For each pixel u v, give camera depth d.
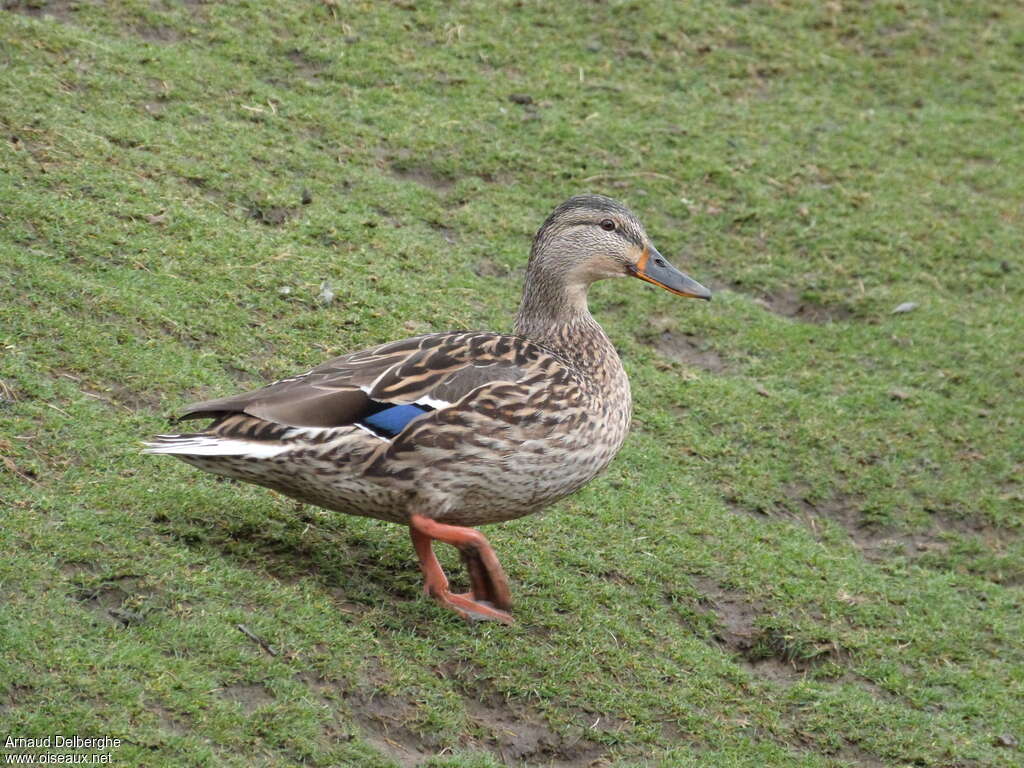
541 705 8.50
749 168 16.69
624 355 13.27
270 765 7.27
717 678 9.33
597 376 9.62
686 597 10.12
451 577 9.51
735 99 18.30
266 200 13.64
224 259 12.42
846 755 9.00
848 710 9.38
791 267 15.34
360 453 8.30
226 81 15.53
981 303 15.27
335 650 8.20
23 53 14.60
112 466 9.38
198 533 8.90
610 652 9.13
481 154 15.76
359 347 11.80
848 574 10.98
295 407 8.27
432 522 8.57
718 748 8.67
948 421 13.32
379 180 14.75
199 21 16.62
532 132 16.42
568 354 9.98
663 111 17.52
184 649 7.83
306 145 14.95
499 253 14.20
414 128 15.88
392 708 8.02
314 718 7.65
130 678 7.46
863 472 12.46
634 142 16.66
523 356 8.98
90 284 11.30
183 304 11.57
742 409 12.80
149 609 8.03
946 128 18.61
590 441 8.98
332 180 14.48
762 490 11.87
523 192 15.41
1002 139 18.55
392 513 8.70
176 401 10.35
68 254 11.72
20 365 10.11
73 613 7.81
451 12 18.38
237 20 16.84
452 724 8.05
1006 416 13.52
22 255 11.41
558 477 8.86
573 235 10.22
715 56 19.00
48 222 11.98
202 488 9.44
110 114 14.16
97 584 8.12
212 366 10.94
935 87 19.61
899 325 14.63
